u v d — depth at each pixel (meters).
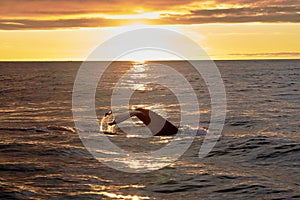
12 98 37.72
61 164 13.42
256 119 24.39
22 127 20.64
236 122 23.27
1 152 14.84
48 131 19.33
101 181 11.80
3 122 22.59
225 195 10.79
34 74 97.19
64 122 22.66
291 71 108.19
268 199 10.47
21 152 14.88
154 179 12.10
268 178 12.19
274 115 26.22
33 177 11.95
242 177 12.30
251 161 14.32
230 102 35.16
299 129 20.73
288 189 11.19
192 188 11.33
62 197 10.37
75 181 11.70
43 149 15.38
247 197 10.62
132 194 10.79
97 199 10.33
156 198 10.54
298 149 15.91
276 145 16.66
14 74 96.12
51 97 39.12
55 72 112.44
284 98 38.19
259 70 116.88
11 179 11.69
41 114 26.34
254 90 48.19
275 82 62.84
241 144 16.95
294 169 13.22
